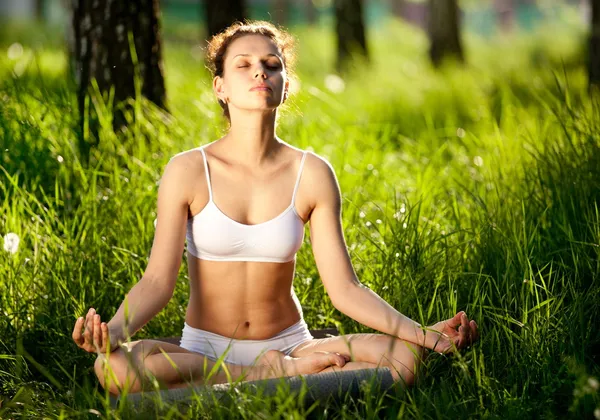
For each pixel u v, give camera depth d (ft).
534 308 23.66
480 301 24.85
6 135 32.76
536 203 30.40
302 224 22.68
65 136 34.12
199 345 22.76
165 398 19.89
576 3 258.16
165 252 21.94
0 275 26.94
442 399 21.22
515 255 27.17
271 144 22.52
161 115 37.17
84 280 27.48
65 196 31.55
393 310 21.91
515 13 268.62
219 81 22.77
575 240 27.66
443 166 40.37
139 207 30.68
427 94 68.28
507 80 66.18
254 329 22.65
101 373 20.74
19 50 61.11
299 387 20.30
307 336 23.50
